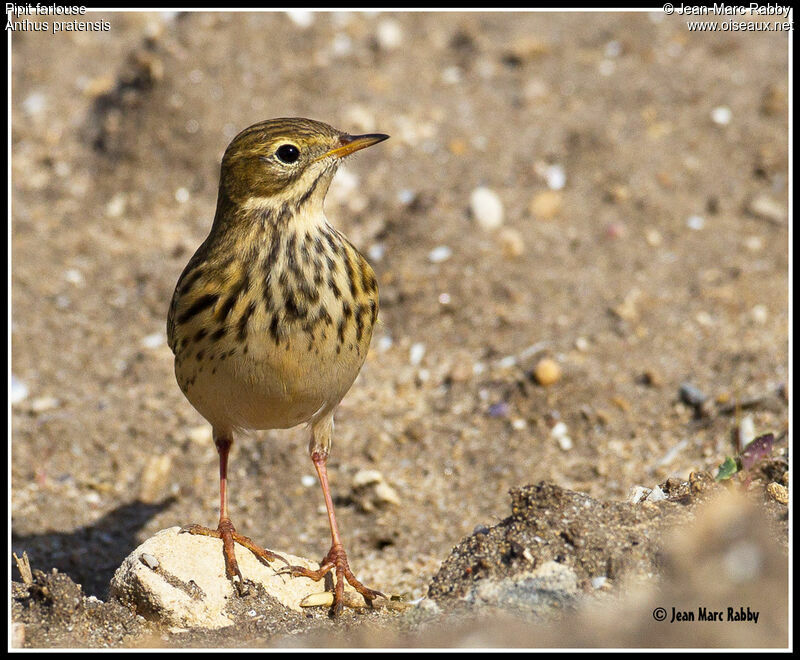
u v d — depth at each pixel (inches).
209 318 318.3
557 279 548.4
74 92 682.8
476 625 295.3
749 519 313.9
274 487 456.8
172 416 499.5
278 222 324.2
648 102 658.8
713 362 488.4
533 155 623.8
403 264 555.5
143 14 743.1
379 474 446.9
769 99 644.7
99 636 311.6
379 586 395.2
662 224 580.1
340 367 327.9
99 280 577.0
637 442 452.8
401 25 737.6
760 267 548.4
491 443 466.6
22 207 615.5
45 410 500.4
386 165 618.8
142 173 627.8
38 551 426.6
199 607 316.5
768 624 289.4
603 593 294.0
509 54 703.1
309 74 669.9
